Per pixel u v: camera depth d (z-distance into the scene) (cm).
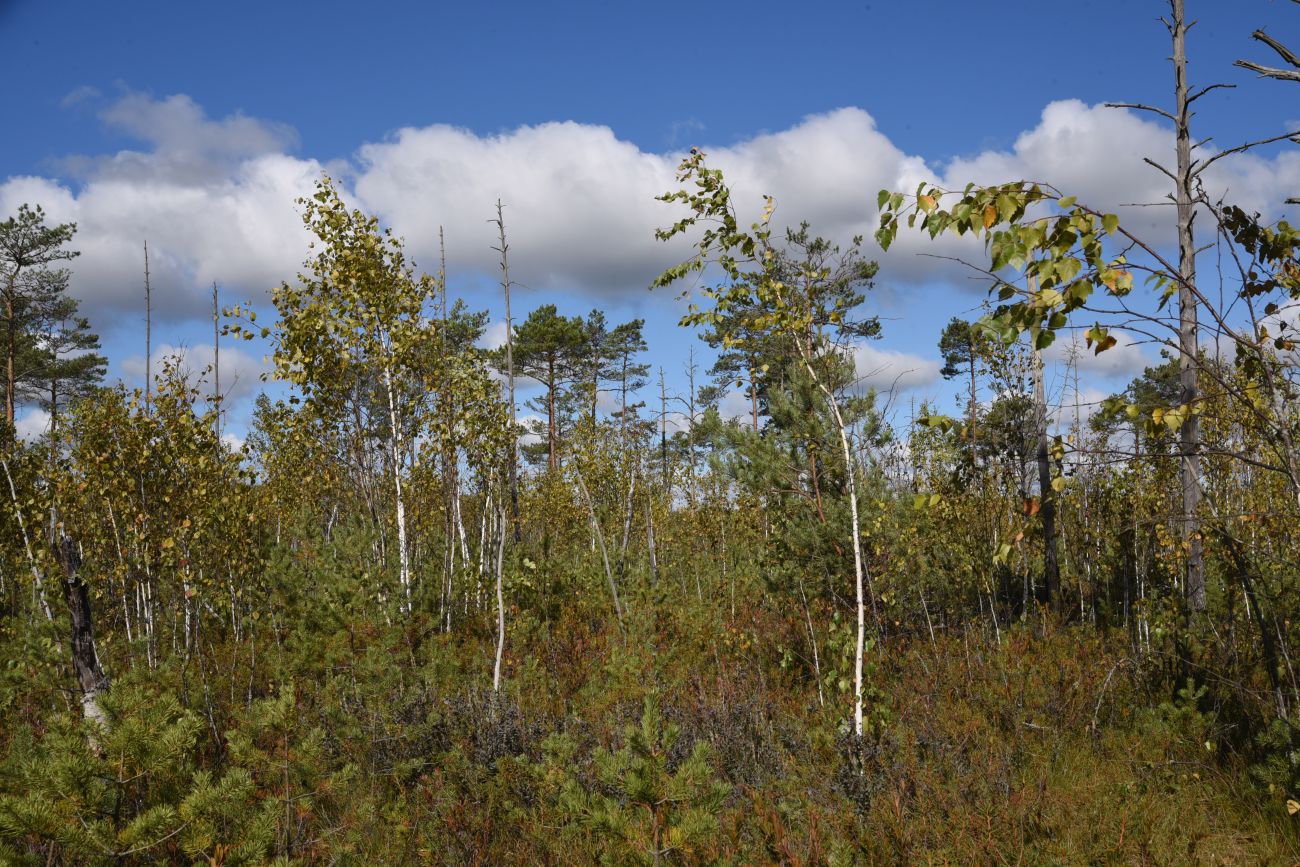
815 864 447
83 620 709
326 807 590
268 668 926
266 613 1068
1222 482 807
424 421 1318
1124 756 662
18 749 519
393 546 1350
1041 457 1255
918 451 1176
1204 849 512
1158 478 934
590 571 1470
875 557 924
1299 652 643
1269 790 554
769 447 896
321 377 1230
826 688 739
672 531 2158
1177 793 593
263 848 410
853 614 891
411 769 656
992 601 1098
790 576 952
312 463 1455
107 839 387
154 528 1009
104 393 1062
